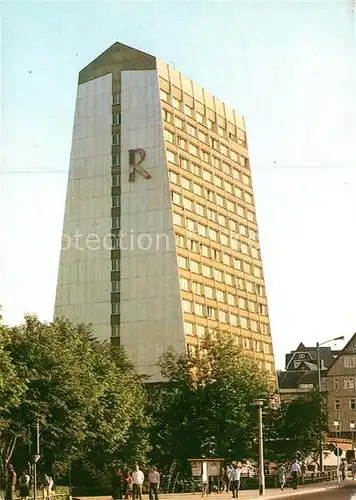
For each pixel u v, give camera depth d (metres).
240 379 78.50
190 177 141.62
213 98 152.88
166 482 79.31
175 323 131.25
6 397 50.75
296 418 81.31
